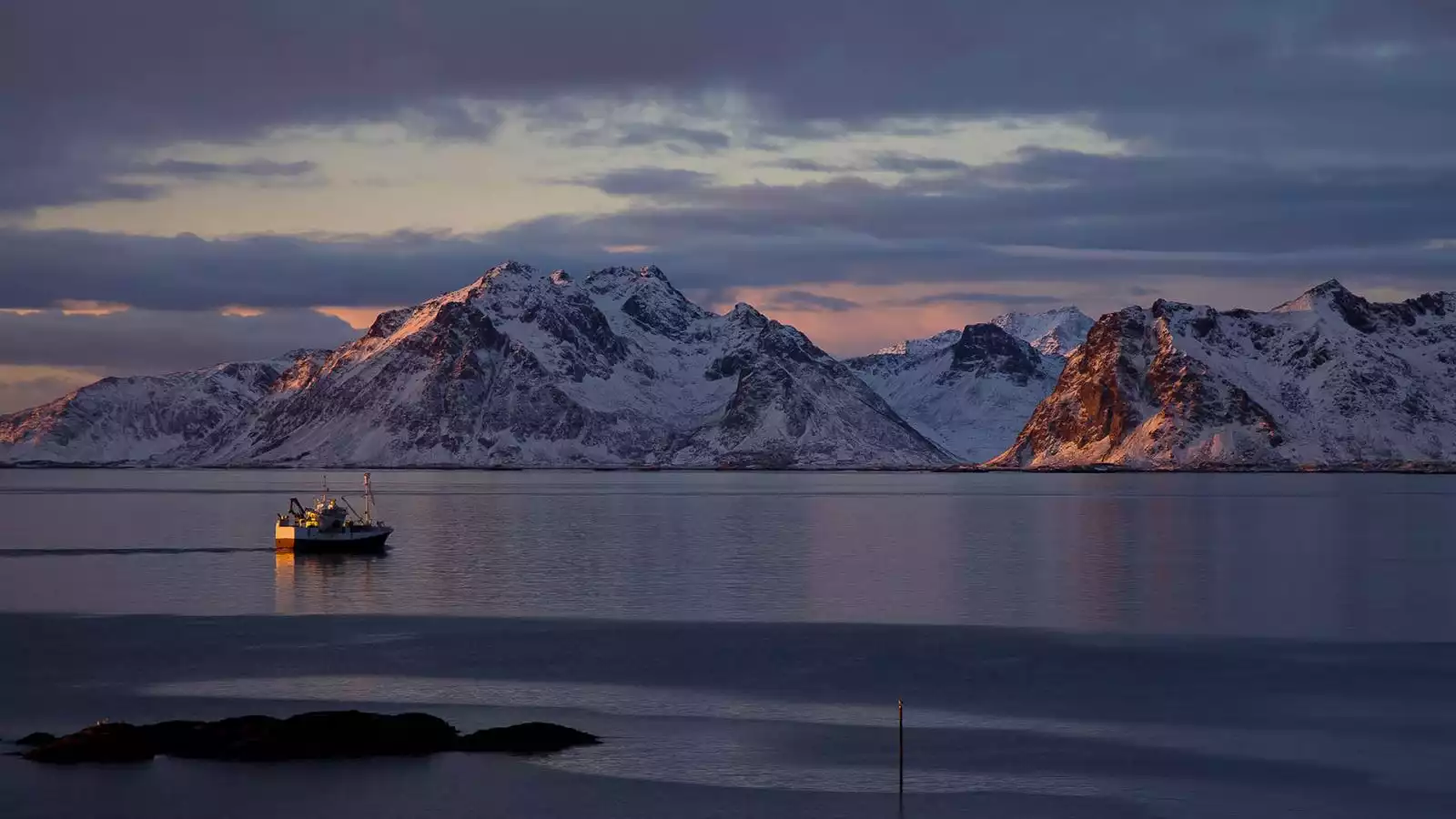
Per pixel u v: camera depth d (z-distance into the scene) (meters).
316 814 58.56
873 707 76.56
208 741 67.12
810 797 61.06
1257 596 121.88
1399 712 75.81
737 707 76.38
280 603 116.94
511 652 92.38
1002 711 75.88
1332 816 58.72
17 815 58.34
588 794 61.25
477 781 62.72
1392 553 166.75
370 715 69.31
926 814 59.12
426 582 133.50
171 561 157.38
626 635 99.19
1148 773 64.50
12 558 161.00
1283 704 77.50
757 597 121.56
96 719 73.56
